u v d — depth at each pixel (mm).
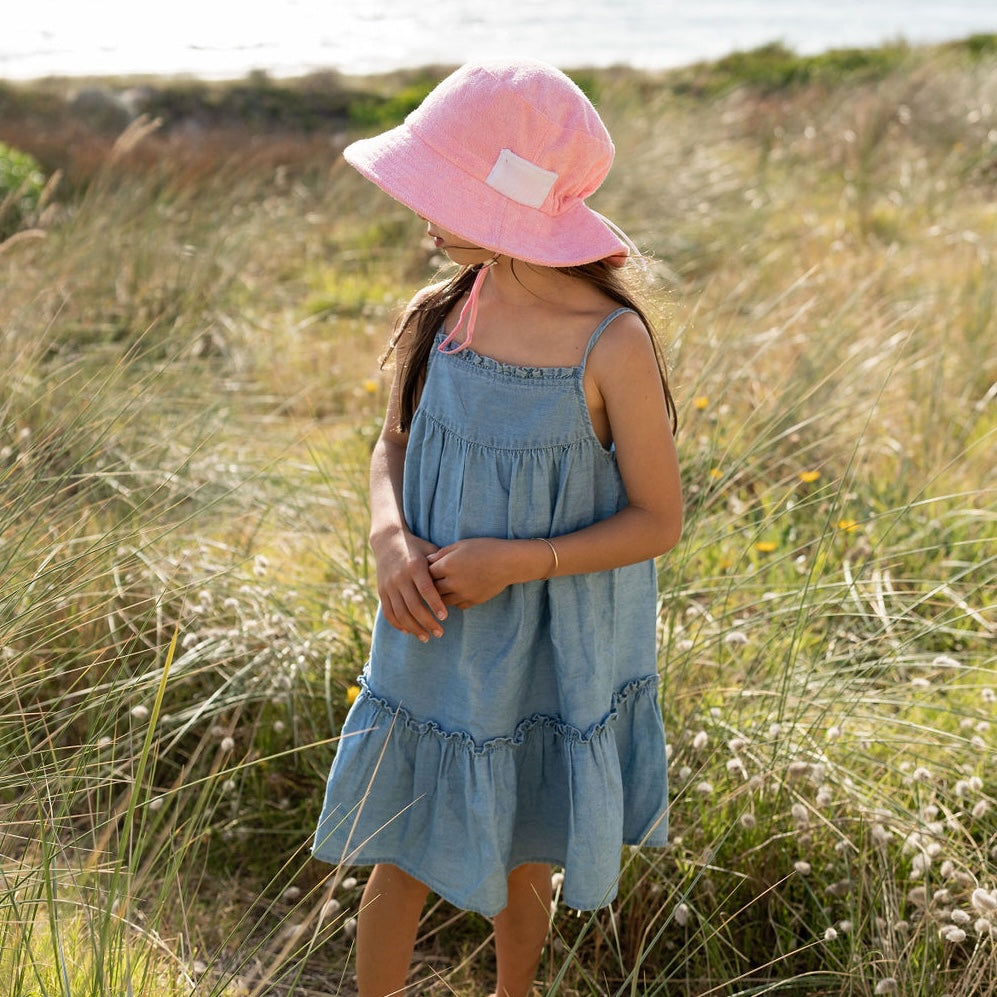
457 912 2318
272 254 6992
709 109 11359
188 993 1794
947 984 1927
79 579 2559
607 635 1771
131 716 2482
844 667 2664
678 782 2285
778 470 3732
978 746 2258
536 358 1675
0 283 4578
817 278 5680
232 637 2699
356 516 3350
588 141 1593
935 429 4133
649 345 1662
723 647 2668
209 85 18219
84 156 9961
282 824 2500
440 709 1794
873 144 10414
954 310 5191
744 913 2199
